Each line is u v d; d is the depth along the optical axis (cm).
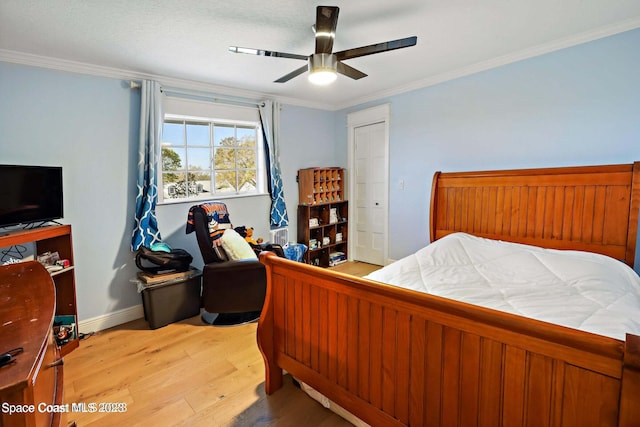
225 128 367
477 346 106
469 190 299
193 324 286
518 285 181
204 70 291
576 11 203
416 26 217
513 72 285
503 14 203
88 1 175
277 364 192
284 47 243
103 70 273
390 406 133
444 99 336
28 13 186
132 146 293
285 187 418
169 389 197
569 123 258
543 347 92
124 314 293
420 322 120
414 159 371
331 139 466
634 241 218
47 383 81
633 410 76
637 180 214
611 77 237
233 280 274
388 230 409
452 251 240
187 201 330
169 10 187
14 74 237
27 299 96
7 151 237
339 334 151
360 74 238
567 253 224
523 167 286
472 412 109
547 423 93
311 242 428
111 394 192
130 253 295
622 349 78
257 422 170
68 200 262
